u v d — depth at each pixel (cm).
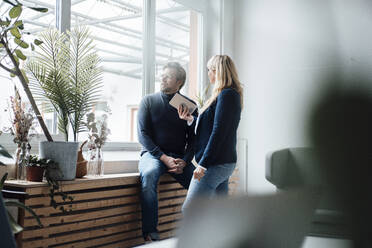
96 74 274
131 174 305
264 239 15
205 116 233
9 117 271
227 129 219
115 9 365
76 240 255
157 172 288
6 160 263
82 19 337
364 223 14
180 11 443
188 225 15
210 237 15
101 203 269
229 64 227
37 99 270
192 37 459
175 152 309
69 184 246
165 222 317
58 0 313
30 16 292
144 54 394
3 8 275
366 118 13
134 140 379
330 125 14
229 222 15
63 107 259
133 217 296
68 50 265
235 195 16
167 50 432
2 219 80
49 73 256
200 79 467
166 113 308
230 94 219
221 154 221
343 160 14
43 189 232
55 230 239
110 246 279
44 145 245
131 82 380
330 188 14
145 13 394
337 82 14
